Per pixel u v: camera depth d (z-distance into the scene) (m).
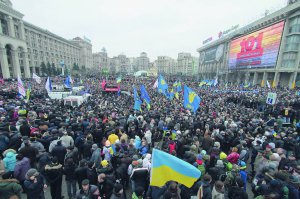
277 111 13.26
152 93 26.16
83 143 6.90
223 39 76.06
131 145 6.24
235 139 7.46
